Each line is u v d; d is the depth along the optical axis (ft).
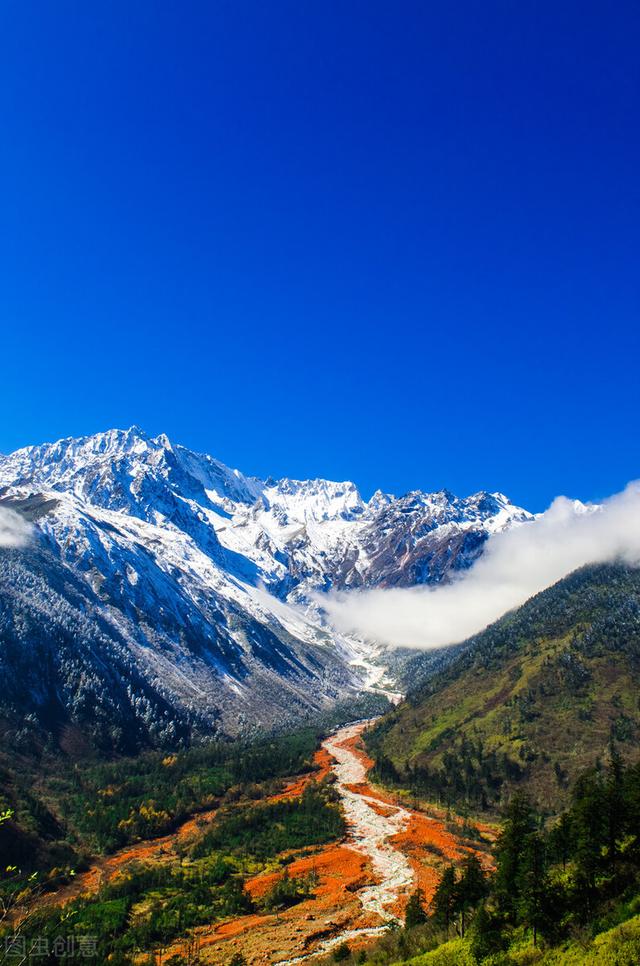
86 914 417.08
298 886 463.01
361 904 426.10
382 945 313.73
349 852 544.21
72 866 537.65
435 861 513.45
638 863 275.18
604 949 204.54
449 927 300.20
